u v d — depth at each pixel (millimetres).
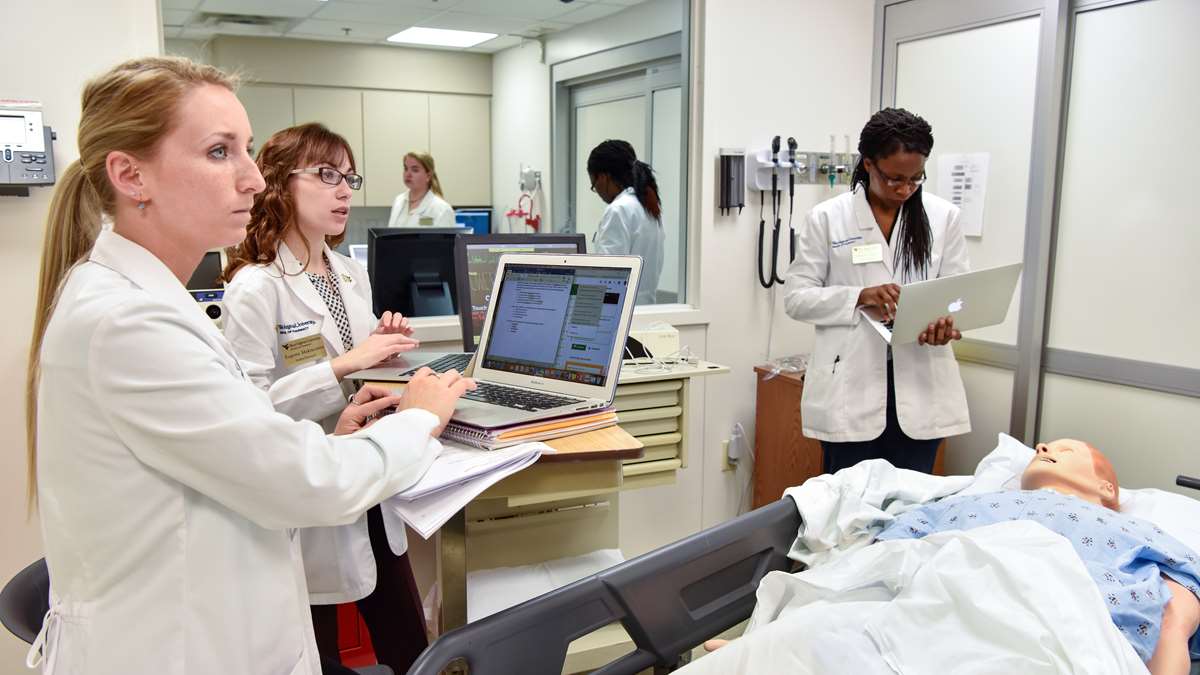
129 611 907
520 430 1216
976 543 1343
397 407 1259
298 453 927
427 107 6184
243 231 1009
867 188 2541
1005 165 2881
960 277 2199
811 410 2609
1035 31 2746
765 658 1272
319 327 1692
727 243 3094
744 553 1556
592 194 5297
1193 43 2391
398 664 1805
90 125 930
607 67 4828
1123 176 2594
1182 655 1325
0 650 2102
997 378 2965
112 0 2129
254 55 5562
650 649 1392
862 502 1718
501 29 5297
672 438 2018
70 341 875
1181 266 2467
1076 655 1179
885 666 1270
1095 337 2709
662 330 2348
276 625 991
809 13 3152
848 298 2461
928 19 3078
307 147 1658
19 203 2051
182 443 877
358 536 1623
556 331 1466
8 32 2031
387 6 4680
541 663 1233
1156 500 1852
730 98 3029
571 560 2047
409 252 2443
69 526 910
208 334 959
